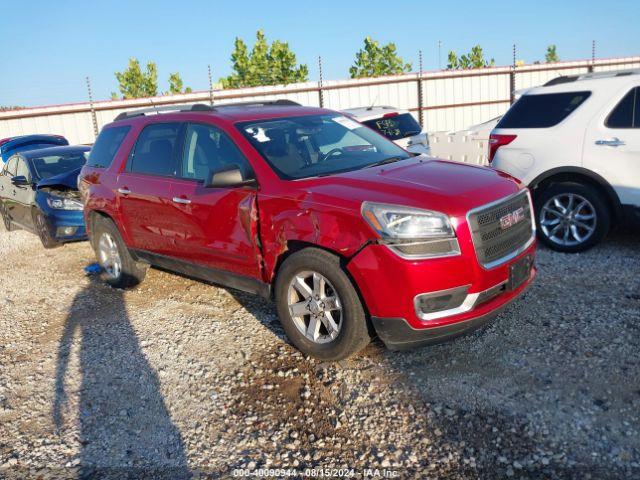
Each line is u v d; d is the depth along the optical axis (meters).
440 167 4.15
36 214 8.37
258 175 4.09
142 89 35.09
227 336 4.53
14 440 3.37
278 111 4.88
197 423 3.39
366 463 2.90
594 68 25.05
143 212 5.15
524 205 3.93
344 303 3.59
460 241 3.36
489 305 3.57
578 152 5.81
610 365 3.59
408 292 3.32
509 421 3.12
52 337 4.87
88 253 7.94
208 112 4.84
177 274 6.33
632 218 5.62
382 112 10.38
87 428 3.44
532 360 3.73
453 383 3.54
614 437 2.91
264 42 30.47
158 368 4.11
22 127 19.55
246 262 4.23
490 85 24.14
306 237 3.68
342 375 3.76
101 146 6.01
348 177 3.85
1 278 6.99
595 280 5.09
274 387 3.70
